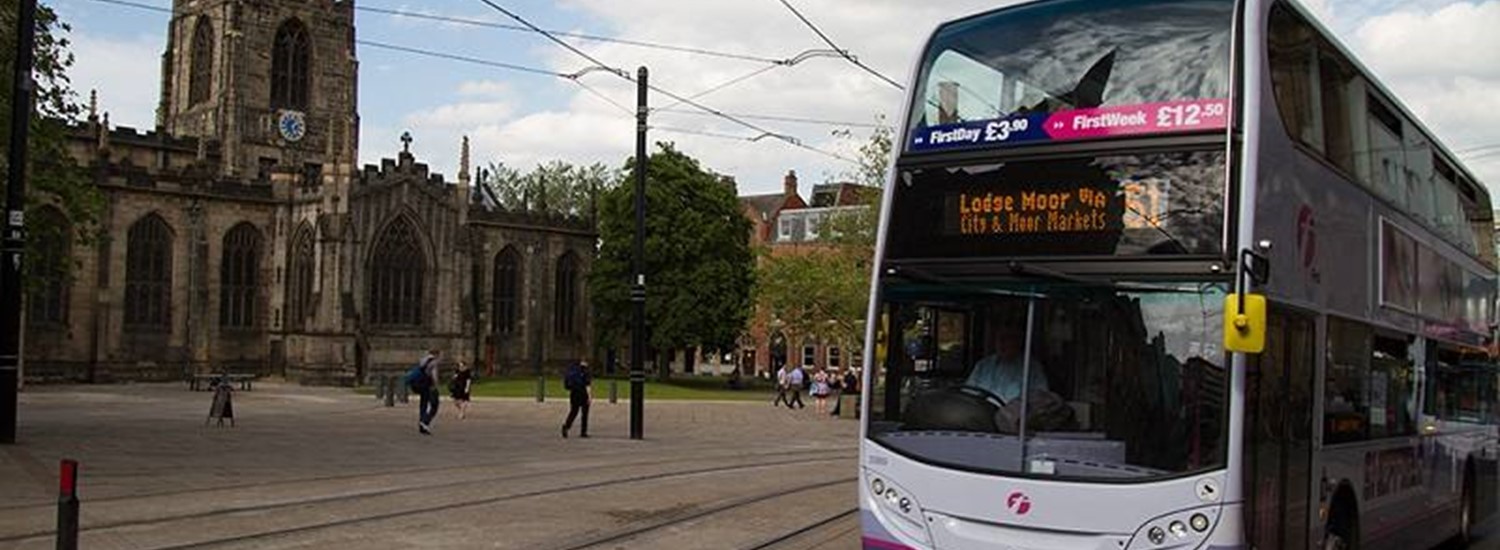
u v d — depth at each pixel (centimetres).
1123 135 1005
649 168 8581
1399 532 1438
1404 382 1460
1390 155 1436
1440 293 1656
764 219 12275
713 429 3966
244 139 9056
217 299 7931
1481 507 1911
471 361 8612
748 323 9219
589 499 1908
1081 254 998
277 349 8062
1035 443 989
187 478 2047
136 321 7606
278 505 1720
